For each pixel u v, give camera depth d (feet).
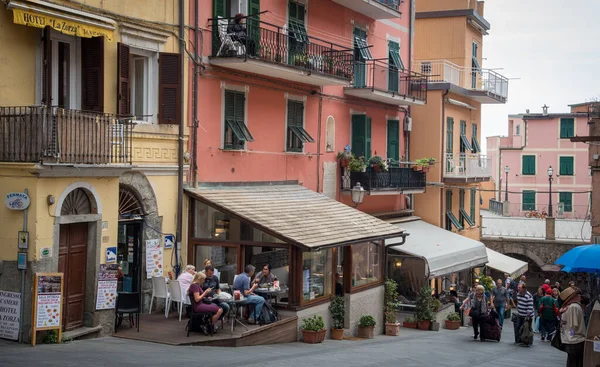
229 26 61.62
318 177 78.43
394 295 72.84
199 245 58.70
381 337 66.85
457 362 48.73
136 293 48.21
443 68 101.81
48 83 44.27
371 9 84.94
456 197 109.60
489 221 132.57
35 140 41.60
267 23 64.69
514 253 131.75
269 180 70.08
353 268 65.62
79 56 48.65
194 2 59.16
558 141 179.42
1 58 42.78
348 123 84.84
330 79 73.05
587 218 127.03
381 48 92.48
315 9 77.46
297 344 53.83
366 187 82.79
